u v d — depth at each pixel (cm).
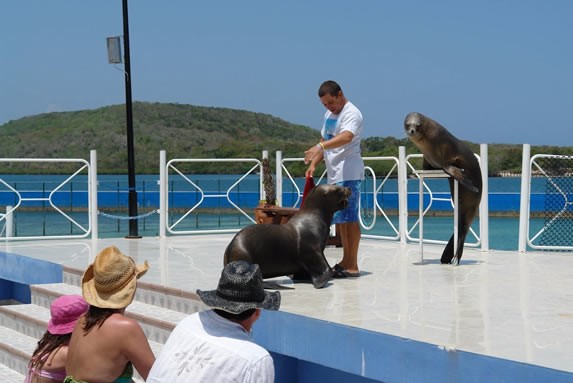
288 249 738
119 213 2080
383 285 763
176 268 907
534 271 866
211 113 10125
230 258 714
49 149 10269
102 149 9975
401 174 1172
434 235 1605
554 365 455
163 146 9750
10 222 1243
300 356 595
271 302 379
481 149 1063
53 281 943
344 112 801
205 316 381
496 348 498
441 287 752
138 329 440
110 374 438
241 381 358
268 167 1077
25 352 757
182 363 368
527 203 1060
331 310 630
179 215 1970
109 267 443
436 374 505
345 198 763
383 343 536
